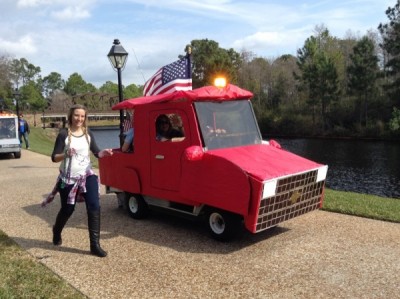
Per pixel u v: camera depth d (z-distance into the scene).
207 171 5.54
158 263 5.09
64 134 5.21
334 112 57.44
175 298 4.20
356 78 54.25
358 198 8.36
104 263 5.15
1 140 17.56
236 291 4.29
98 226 5.42
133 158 6.84
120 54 10.57
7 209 8.17
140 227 6.60
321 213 7.03
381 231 6.01
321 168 5.81
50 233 6.46
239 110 6.40
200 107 5.88
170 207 6.48
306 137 57.72
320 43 77.00
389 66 51.69
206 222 5.92
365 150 39.78
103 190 9.66
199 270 4.84
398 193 21.53
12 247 5.77
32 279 4.63
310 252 5.26
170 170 6.19
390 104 52.19
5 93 82.00
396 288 4.23
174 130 6.29
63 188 5.30
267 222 5.30
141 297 4.24
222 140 5.98
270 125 63.19
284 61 81.00
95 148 5.48
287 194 5.44
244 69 76.44
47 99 136.38
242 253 5.31
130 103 6.81
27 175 12.56
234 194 5.23
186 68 7.20
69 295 4.24
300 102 68.50
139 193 6.78
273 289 4.30
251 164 5.37
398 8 50.53
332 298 4.07
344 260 4.97
